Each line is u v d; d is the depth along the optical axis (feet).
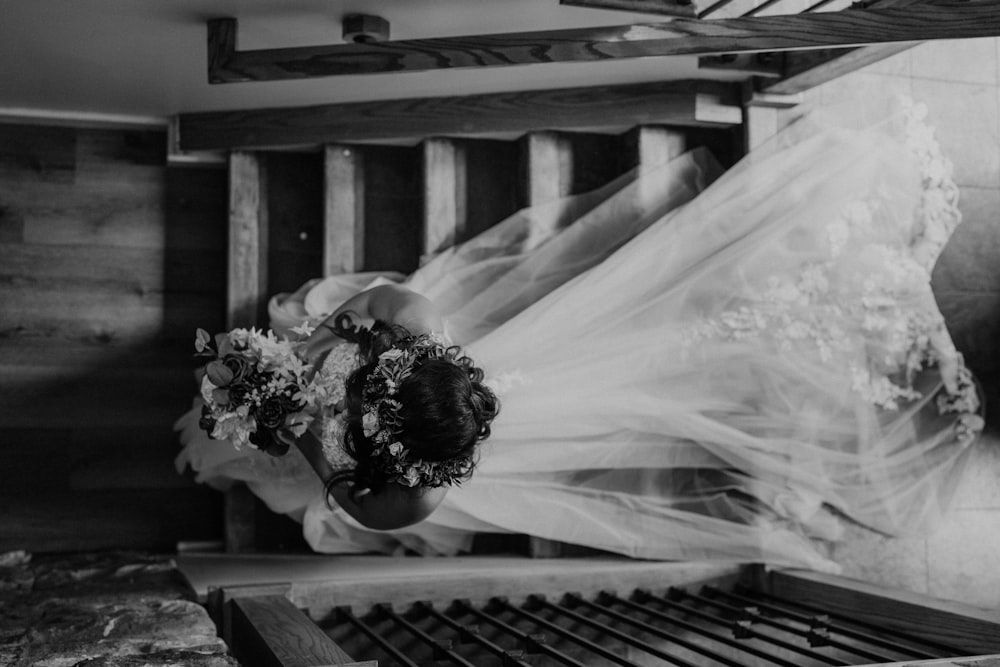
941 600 11.88
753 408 13.52
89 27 11.68
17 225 15.69
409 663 10.11
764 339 13.39
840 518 14.30
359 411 8.52
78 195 15.92
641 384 13.19
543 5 11.24
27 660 9.09
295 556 14.55
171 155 15.48
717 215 13.62
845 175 13.87
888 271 13.78
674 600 13.61
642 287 13.34
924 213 14.24
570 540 13.33
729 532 13.58
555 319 13.05
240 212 15.44
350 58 11.25
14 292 15.61
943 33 10.36
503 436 12.74
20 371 15.52
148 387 15.93
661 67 13.94
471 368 8.36
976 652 10.86
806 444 13.57
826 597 13.03
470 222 15.31
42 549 15.38
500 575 13.17
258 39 12.09
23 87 14.29
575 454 13.19
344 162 15.30
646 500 13.60
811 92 14.76
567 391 12.90
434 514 13.28
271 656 9.40
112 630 10.14
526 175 15.06
